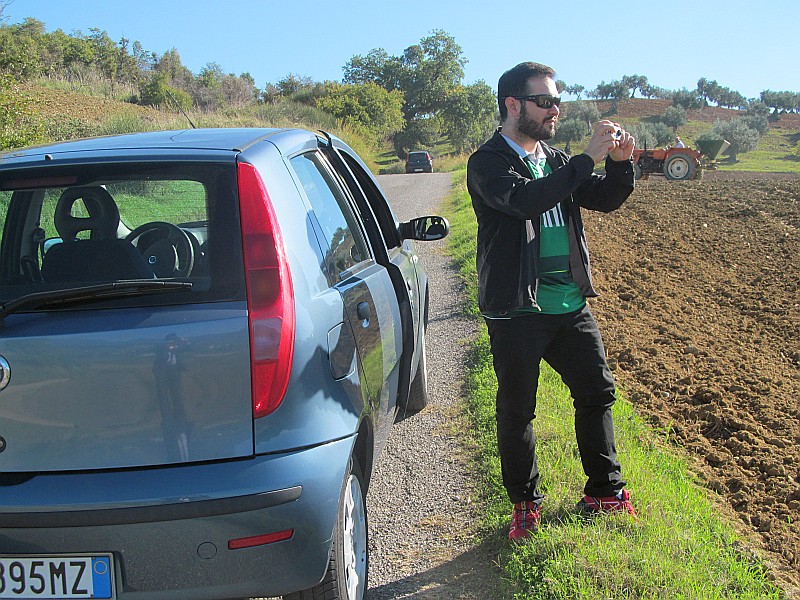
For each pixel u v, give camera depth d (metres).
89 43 60.69
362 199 4.41
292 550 2.64
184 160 2.93
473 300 8.89
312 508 2.67
